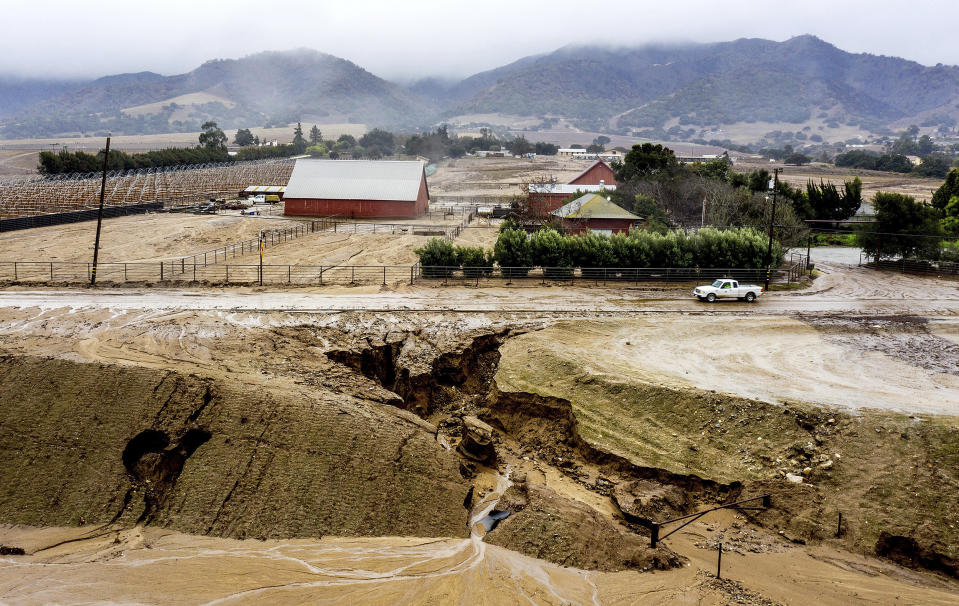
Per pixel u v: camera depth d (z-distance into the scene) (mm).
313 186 99812
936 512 26844
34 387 31578
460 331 43156
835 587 25000
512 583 25359
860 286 59875
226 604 23531
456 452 34250
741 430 32219
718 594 24672
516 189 151625
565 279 58156
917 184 180875
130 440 29672
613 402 35156
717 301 52562
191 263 61156
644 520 28891
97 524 27359
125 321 41719
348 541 27531
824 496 28719
